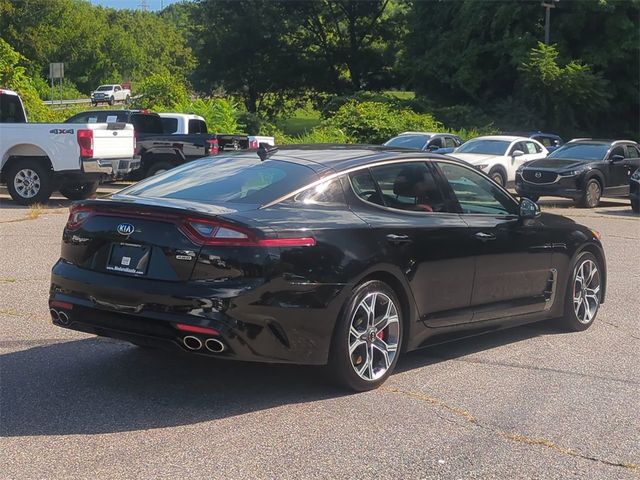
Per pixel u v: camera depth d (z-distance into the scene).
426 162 6.36
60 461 4.36
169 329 5.04
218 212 5.15
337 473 4.29
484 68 47.12
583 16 44.38
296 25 55.41
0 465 4.30
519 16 45.09
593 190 19.91
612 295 9.33
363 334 5.57
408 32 54.44
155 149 19.83
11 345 6.61
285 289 5.12
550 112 45.19
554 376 6.19
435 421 5.12
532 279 7.00
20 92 28.12
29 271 9.42
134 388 5.62
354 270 5.42
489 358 6.67
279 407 5.29
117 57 95.06
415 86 50.16
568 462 4.56
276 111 59.47
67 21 88.25
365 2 56.16
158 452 4.51
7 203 16.03
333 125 33.97
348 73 59.06
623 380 6.13
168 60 105.81
